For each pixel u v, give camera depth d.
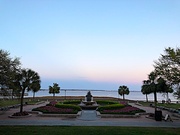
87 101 36.12
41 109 25.48
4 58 16.62
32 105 38.31
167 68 14.98
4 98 17.70
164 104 41.84
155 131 14.35
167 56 14.92
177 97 14.61
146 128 15.62
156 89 22.33
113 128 15.38
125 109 26.41
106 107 27.55
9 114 23.94
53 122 18.28
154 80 22.77
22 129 14.49
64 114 22.33
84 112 27.05
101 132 13.73
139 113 24.48
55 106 29.72
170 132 14.10
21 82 22.42
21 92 23.06
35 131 13.77
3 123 17.48
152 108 34.94
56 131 13.85
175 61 14.38
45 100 51.59
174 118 22.42
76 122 18.48
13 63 17.72
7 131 13.73
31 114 23.20
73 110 24.94
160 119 20.08
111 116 22.09
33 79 23.19
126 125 17.20
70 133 13.25
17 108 31.88
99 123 18.08
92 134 13.05
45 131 13.80
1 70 16.08
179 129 15.48
